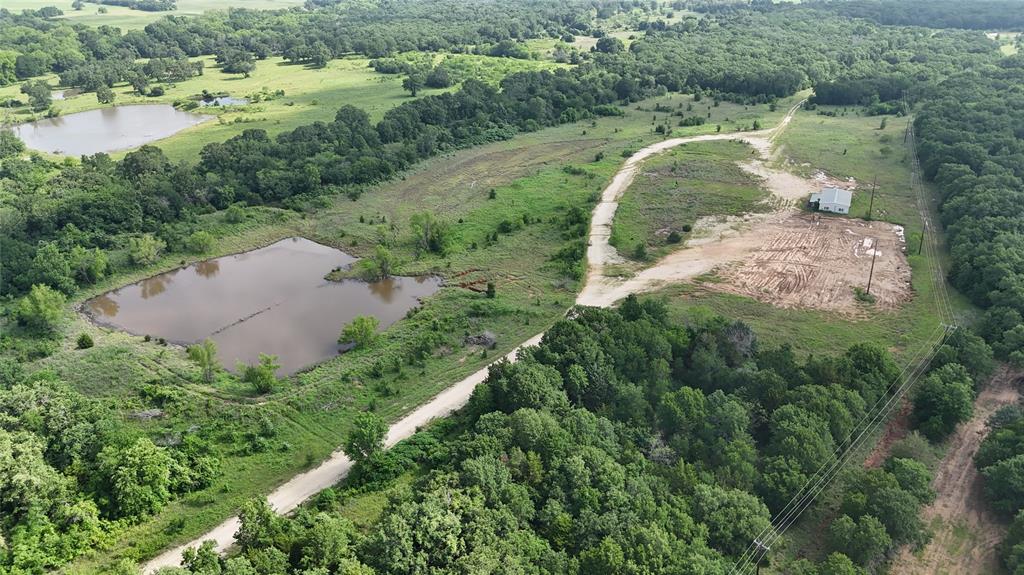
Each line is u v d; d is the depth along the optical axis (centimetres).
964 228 11981
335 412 8350
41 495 6350
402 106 19400
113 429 7481
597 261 12456
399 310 11088
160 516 6662
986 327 9606
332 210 14775
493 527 5828
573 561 5703
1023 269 10344
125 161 15188
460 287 11612
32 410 7288
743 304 10819
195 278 12194
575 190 15700
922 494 6656
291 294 11619
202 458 7312
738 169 16712
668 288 11406
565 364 8225
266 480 7244
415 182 16338
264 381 8625
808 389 7675
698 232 13525
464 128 19075
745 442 7138
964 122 16562
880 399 8119
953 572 6216
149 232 13088
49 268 11181
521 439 6844
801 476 6725
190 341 10175
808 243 12938
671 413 7519
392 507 6094
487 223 14112
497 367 8056
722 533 6147
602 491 6425
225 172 15050
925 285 11300
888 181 15750
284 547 5666
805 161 17138
